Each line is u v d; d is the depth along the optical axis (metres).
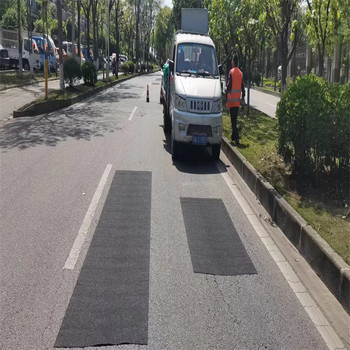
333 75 25.72
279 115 7.75
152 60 98.12
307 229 5.23
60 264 4.70
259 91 37.19
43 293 4.12
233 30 16.78
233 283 4.53
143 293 4.21
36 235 5.39
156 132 12.93
